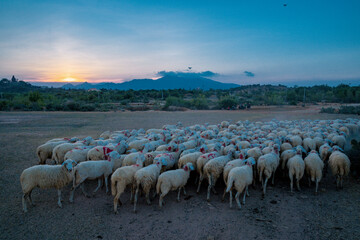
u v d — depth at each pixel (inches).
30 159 489.7
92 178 324.8
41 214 284.8
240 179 295.7
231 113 1590.8
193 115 1445.6
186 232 251.1
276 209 297.4
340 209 294.0
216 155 375.9
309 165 340.8
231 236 243.1
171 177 304.3
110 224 266.2
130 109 2027.6
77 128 918.4
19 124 1014.4
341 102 2768.2
